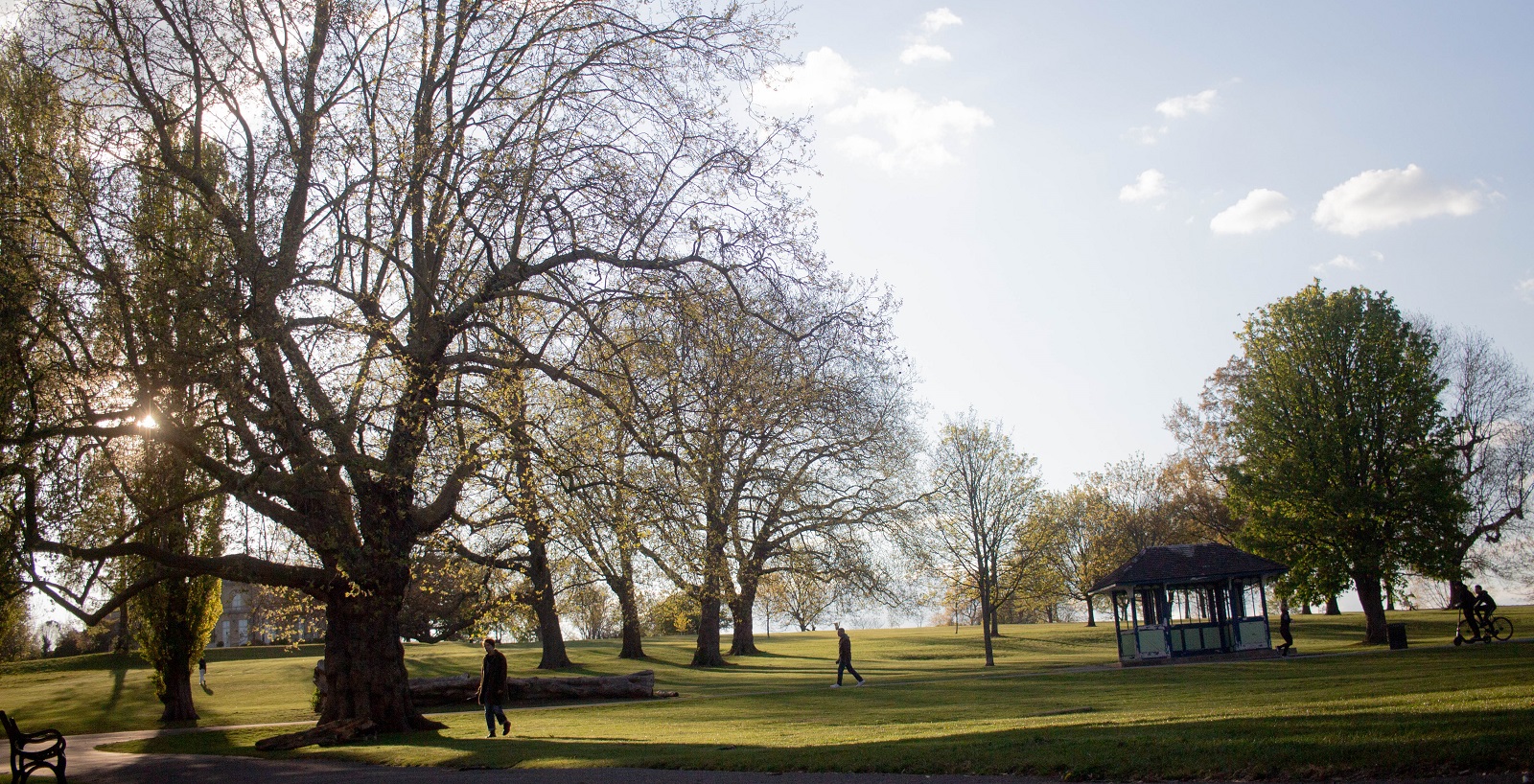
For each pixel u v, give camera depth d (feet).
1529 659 80.38
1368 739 31.01
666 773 40.11
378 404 58.18
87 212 54.60
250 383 55.11
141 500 59.62
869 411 127.75
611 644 241.96
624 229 64.08
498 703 65.62
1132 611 135.54
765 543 137.39
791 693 100.68
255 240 56.34
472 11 64.80
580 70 66.13
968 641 224.53
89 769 61.41
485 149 63.05
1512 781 25.59
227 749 69.67
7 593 54.85
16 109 56.13
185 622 109.70
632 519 62.64
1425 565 142.72
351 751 59.82
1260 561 133.49
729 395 66.28
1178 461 224.53
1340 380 152.15
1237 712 45.83
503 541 74.84
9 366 51.13
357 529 66.18
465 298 63.10
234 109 63.62
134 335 55.06
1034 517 171.73
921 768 35.86
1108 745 35.91
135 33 61.41
